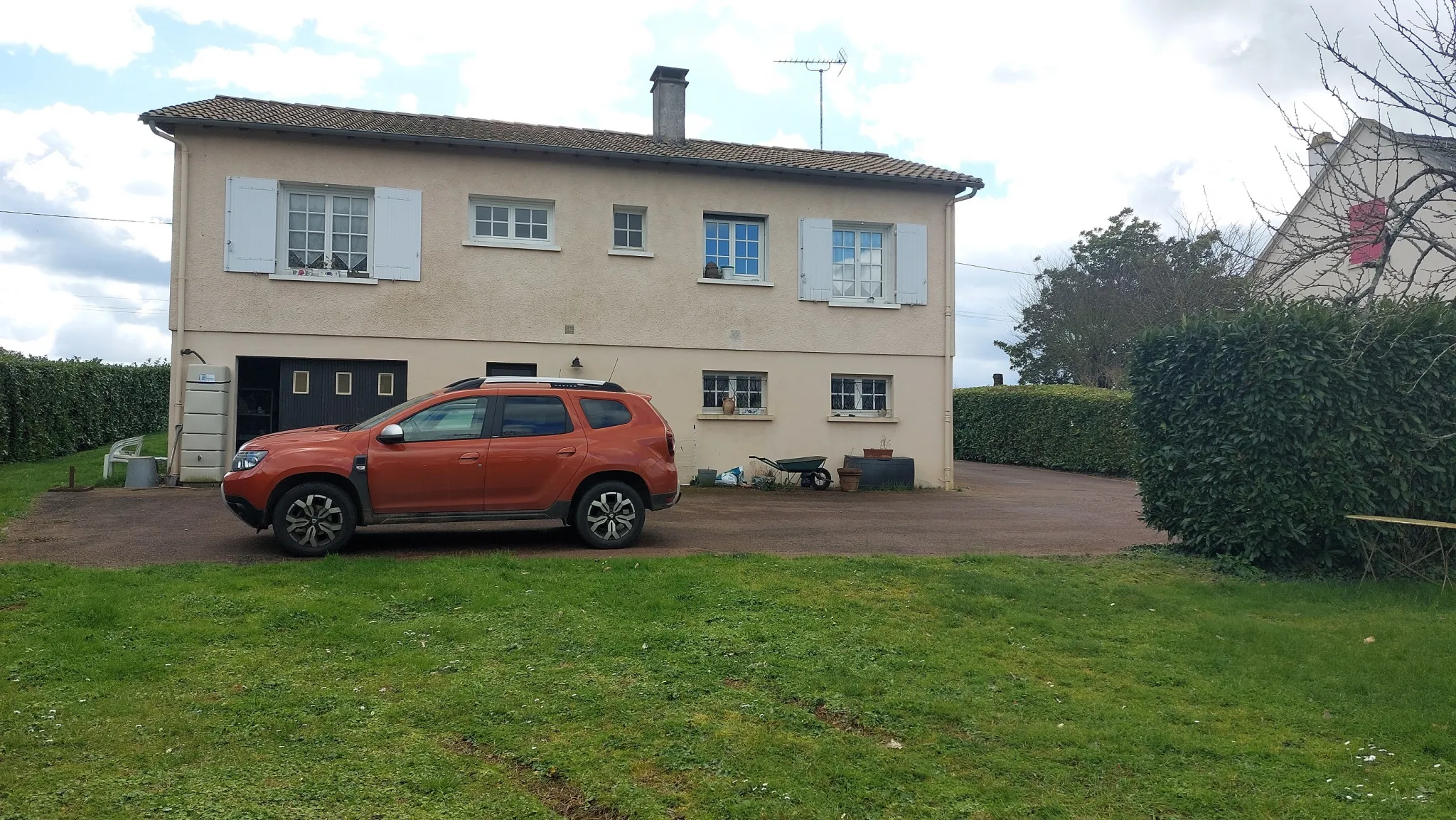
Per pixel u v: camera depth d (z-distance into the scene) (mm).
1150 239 42344
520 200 17125
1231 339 9938
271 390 16312
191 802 4086
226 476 9172
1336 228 10031
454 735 4980
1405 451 9594
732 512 14031
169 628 6418
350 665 5938
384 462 9258
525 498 9648
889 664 6301
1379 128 9758
